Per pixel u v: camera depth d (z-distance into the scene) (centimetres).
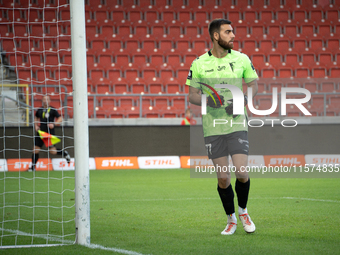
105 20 5112
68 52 4556
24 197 1692
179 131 3284
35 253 802
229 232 975
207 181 2255
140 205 1447
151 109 3950
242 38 5084
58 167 3036
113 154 3219
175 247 847
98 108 3872
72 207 1433
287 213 1258
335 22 5353
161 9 5338
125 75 4453
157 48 4972
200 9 5403
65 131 3106
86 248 840
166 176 2539
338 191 1803
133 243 887
